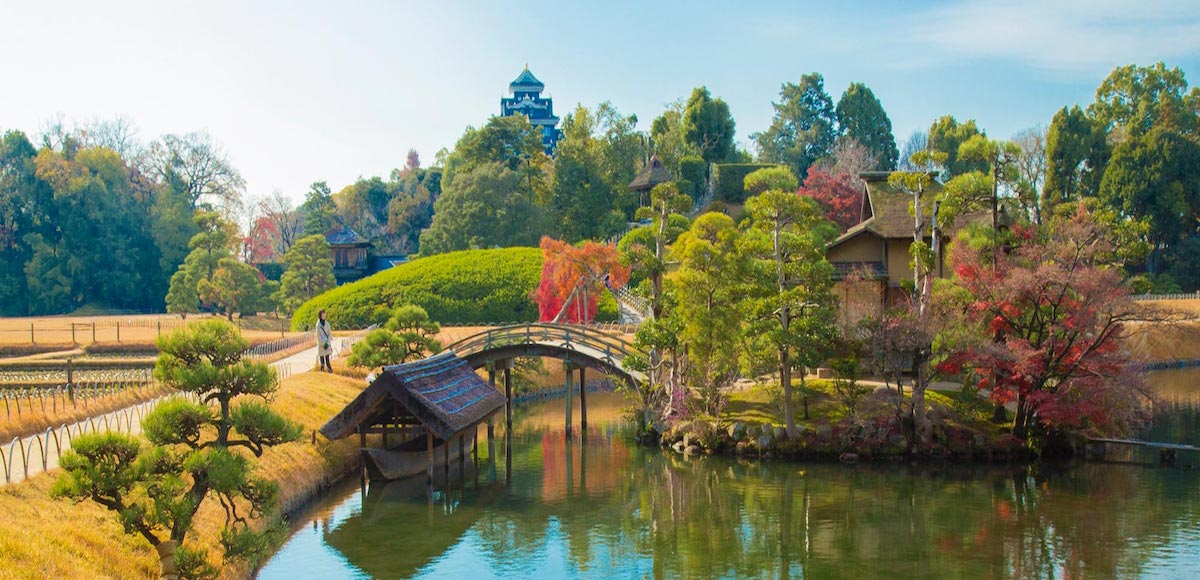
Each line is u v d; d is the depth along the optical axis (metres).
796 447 38.16
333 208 145.00
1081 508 30.66
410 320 45.00
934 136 99.38
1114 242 40.12
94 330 64.44
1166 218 82.81
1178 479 34.41
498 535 29.03
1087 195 86.00
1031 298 36.62
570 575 25.20
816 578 24.70
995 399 37.41
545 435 46.62
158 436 20.34
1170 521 29.03
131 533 19.20
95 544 19.36
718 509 31.80
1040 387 36.69
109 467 18.61
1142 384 36.31
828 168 94.44
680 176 103.06
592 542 28.33
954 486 33.78
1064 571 24.67
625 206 102.19
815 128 119.88
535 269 82.31
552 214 102.88
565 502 33.16
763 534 28.88
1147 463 37.06
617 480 36.38
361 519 30.58
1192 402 51.06
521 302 78.94
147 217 113.69
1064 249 37.66
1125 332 50.50
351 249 109.19
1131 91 96.25
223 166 125.31
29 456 24.36
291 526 29.16
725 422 40.59
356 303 78.25
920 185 38.88
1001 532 28.30
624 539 28.62
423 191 140.00
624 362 42.84
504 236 97.25
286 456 31.53
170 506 19.02
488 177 98.56
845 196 77.69
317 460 33.47
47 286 104.69
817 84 126.75
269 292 96.56
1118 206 82.62
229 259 83.56
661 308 42.31
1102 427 38.69
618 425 49.09
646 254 42.22
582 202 100.50
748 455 38.75
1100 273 35.88
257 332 71.44
